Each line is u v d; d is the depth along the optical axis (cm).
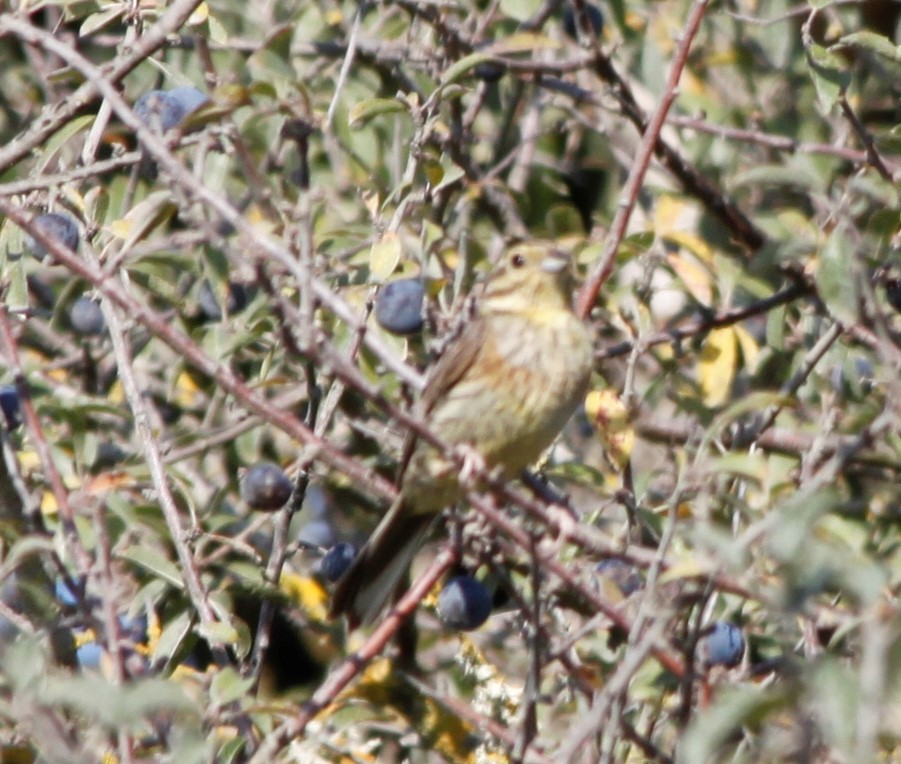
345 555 1130
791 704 687
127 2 1120
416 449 1079
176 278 1320
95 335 1245
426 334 1218
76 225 1080
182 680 962
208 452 1295
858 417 1011
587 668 1004
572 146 1540
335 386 1080
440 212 1306
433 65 1327
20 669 811
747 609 1047
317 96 1303
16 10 1166
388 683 1100
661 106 1030
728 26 1508
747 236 1255
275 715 962
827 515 890
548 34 1459
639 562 929
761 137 1191
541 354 1105
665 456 1288
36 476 1073
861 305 1012
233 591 1145
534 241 1186
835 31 1417
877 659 668
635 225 1452
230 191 1285
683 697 887
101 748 885
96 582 949
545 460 1209
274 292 802
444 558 963
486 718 1013
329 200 1300
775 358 1277
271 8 1430
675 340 1167
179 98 1064
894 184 1050
